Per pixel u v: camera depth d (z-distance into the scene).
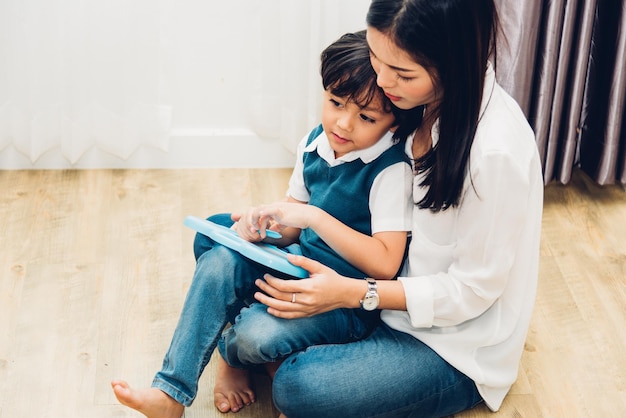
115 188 2.27
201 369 1.58
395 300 1.53
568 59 2.09
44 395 1.70
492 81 1.44
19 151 2.27
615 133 2.18
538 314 1.94
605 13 2.11
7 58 2.14
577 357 1.83
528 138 1.49
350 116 1.48
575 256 2.10
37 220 2.14
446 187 1.45
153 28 2.14
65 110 2.20
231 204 2.24
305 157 1.64
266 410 1.71
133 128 2.27
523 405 1.73
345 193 1.57
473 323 1.60
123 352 1.80
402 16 1.29
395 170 1.53
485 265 1.50
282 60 2.21
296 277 1.62
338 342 1.64
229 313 1.64
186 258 2.05
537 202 1.55
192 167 2.37
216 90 2.29
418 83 1.36
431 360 1.59
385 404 1.57
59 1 2.08
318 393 1.54
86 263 2.02
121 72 2.18
